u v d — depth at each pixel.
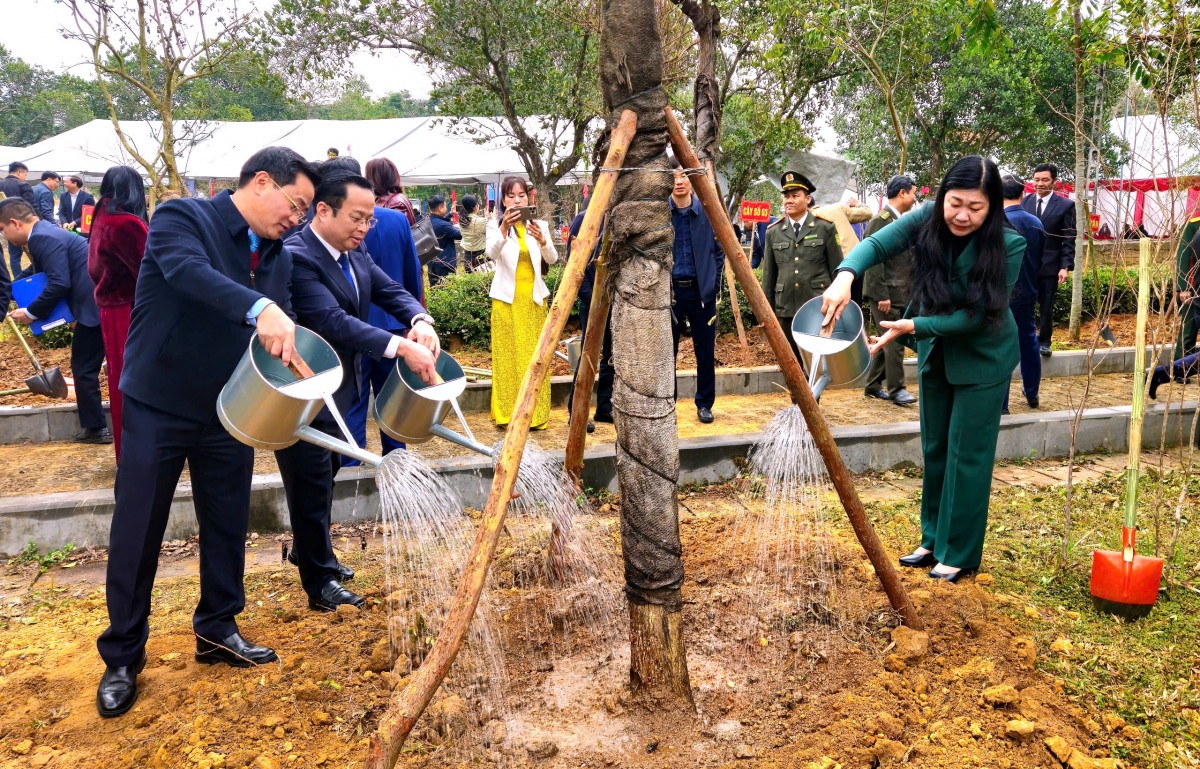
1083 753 2.86
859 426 6.51
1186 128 4.57
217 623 3.50
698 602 3.99
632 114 2.82
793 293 7.97
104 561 4.83
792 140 11.31
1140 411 3.85
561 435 6.86
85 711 3.25
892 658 3.35
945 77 19.48
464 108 11.88
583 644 3.64
